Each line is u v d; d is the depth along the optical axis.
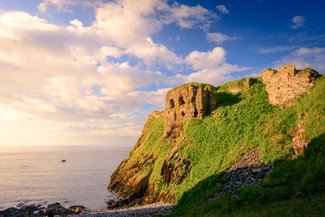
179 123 83.62
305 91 57.28
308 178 36.03
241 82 82.62
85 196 103.81
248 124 65.00
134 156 108.56
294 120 54.81
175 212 48.03
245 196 38.66
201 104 78.00
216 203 40.19
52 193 113.00
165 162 72.12
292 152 46.56
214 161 60.00
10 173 188.75
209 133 70.50
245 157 52.97
